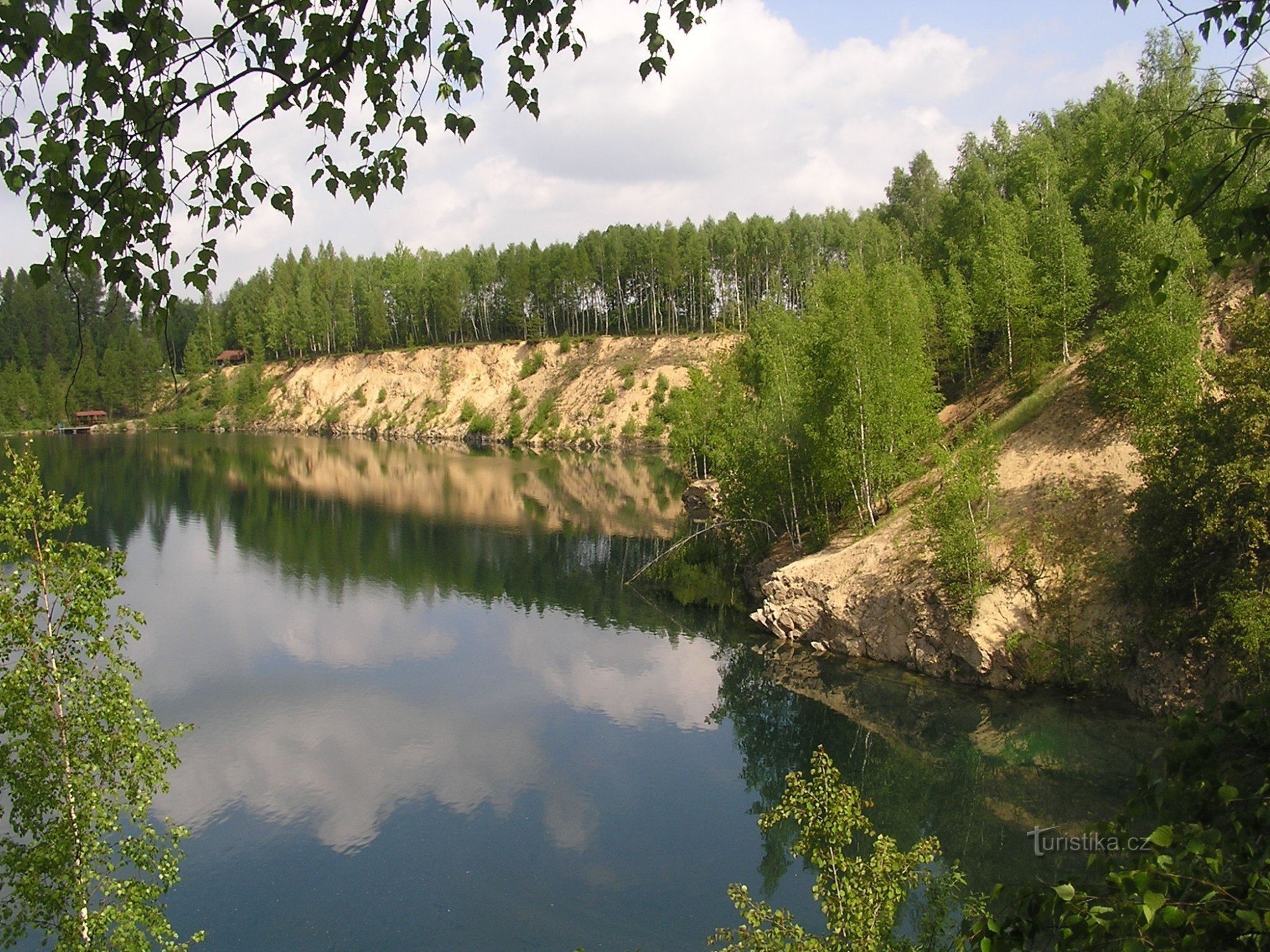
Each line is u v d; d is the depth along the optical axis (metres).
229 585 56.56
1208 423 29.47
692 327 144.88
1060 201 49.66
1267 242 6.72
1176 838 5.72
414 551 65.62
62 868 14.68
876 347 45.91
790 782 14.72
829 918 13.61
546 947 21.61
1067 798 26.88
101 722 16.95
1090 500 37.47
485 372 155.00
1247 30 6.53
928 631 37.53
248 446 137.50
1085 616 34.31
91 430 156.75
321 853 25.91
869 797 28.00
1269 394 27.70
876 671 38.50
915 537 41.59
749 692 37.38
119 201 6.05
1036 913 5.84
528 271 154.50
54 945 21.42
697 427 77.56
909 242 94.88
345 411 160.62
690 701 37.06
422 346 167.75
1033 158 67.25
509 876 24.69
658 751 32.56
